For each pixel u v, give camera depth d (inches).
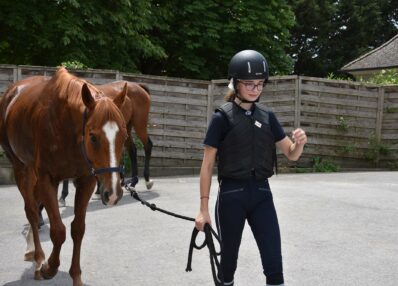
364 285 151.3
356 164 490.0
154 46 607.2
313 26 1285.7
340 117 475.2
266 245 110.4
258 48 717.9
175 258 179.3
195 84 448.5
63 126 141.0
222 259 115.6
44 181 147.7
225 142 113.0
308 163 468.1
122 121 127.7
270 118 116.8
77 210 147.7
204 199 112.4
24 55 574.9
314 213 252.8
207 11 659.4
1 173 371.9
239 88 114.3
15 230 225.0
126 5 556.1
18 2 512.4
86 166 143.2
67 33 498.3
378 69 754.8
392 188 341.4
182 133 446.0
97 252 187.3
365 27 1323.8
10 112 173.6
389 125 491.5
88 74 403.5
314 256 179.8
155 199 296.5
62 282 156.4
